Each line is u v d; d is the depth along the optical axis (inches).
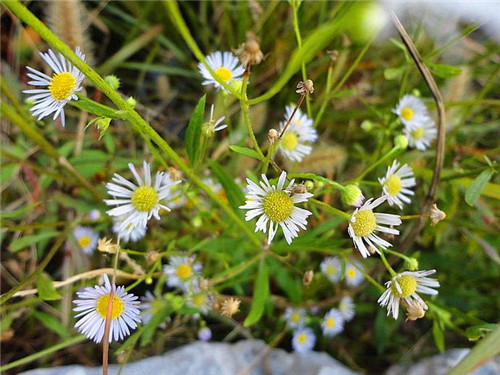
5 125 6.6
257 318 5.0
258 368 6.1
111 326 4.1
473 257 6.8
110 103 6.5
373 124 6.2
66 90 3.9
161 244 6.3
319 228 5.1
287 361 6.2
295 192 3.8
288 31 7.3
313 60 7.1
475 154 6.4
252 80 7.4
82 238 6.2
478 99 6.3
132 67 7.4
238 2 7.4
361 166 6.6
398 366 6.5
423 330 6.9
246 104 3.5
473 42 6.9
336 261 6.3
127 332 4.2
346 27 2.8
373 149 7.2
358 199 3.7
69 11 5.2
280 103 7.5
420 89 7.2
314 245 5.0
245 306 6.4
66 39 5.3
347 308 6.5
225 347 6.1
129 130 6.6
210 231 6.1
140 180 4.5
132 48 7.2
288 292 5.8
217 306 5.2
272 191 3.9
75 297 6.2
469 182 5.7
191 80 8.1
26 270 6.7
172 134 7.6
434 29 6.4
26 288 6.2
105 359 3.8
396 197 4.8
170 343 6.4
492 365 5.6
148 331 5.3
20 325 6.4
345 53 6.4
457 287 6.8
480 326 4.6
